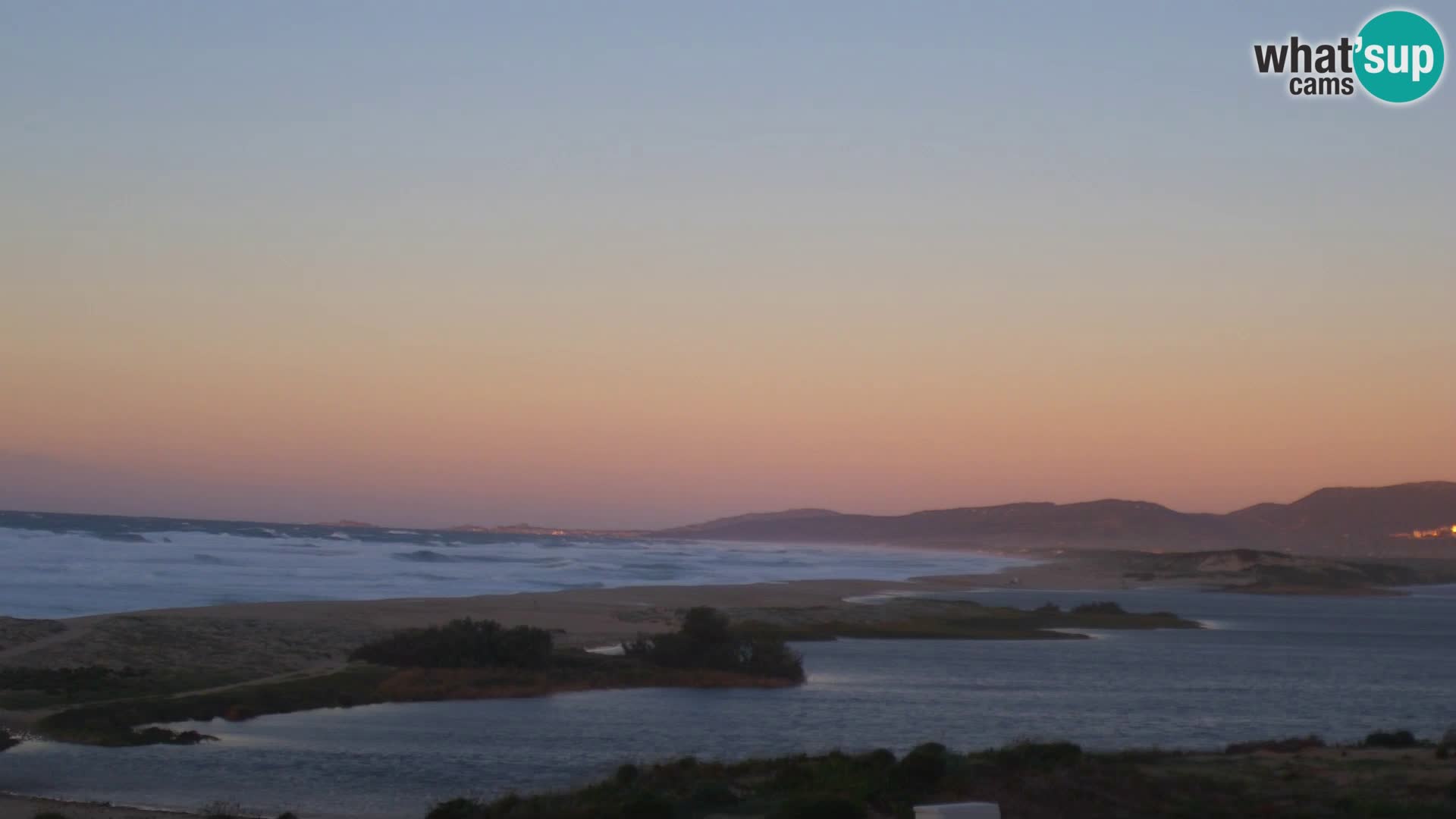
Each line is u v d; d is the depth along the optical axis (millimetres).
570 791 28344
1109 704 52938
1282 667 73188
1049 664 70312
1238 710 51906
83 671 47188
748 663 58469
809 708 49219
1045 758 28172
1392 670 72562
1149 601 152375
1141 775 27516
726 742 40469
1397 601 181000
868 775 25703
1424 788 26938
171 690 46094
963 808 19312
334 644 58938
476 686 51125
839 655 73062
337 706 46344
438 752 37156
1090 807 25156
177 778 32688
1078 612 112750
